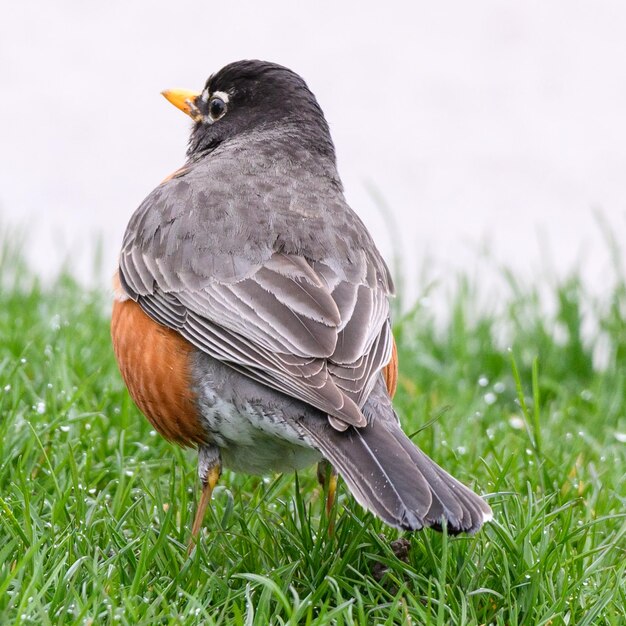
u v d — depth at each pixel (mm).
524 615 8656
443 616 8211
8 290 15430
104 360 12750
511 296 15992
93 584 8359
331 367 9180
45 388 11836
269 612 8430
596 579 9141
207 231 10172
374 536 9359
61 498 9344
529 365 14211
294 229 10180
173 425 9992
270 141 11688
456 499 8508
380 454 8805
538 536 9273
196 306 9852
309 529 9469
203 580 8820
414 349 14508
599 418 12508
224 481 11211
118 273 10617
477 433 11805
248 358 9406
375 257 10633
